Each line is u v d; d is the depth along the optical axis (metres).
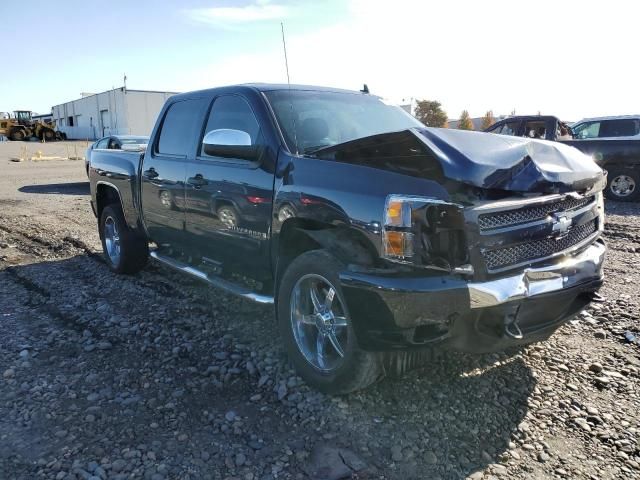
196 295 5.43
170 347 4.16
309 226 3.46
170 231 5.03
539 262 3.07
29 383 3.60
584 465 2.74
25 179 19.52
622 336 4.25
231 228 4.11
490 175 2.80
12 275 6.30
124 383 3.60
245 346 4.15
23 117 58.75
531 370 3.70
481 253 2.80
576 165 3.34
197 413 3.23
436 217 2.75
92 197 6.64
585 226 3.49
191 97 4.87
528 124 12.81
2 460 2.78
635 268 6.25
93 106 67.44
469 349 2.99
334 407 3.25
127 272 6.20
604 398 3.36
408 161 3.00
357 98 4.65
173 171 4.79
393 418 3.15
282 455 2.82
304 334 3.51
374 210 2.96
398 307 2.81
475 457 2.80
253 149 3.86
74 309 5.07
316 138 3.90
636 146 11.60
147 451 2.85
